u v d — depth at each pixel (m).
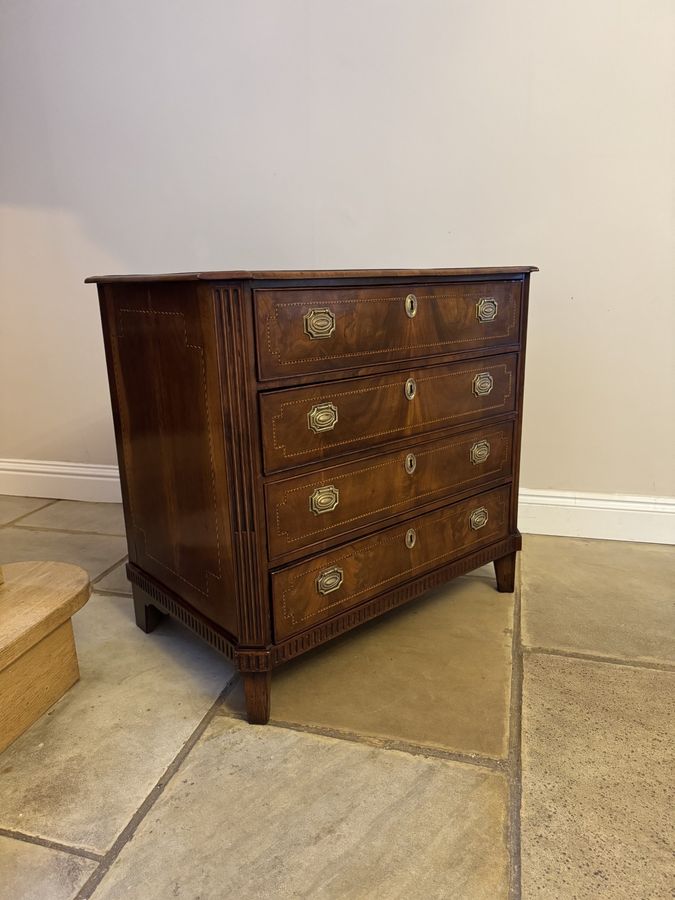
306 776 1.25
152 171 2.49
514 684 1.53
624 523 2.34
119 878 1.03
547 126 2.10
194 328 1.27
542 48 2.04
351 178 2.30
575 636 1.74
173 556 1.56
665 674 1.56
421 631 1.78
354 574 1.54
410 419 1.57
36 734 1.38
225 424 1.25
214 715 1.44
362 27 2.15
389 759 1.29
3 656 1.28
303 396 1.33
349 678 1.57
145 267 2.61
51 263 2.71
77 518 2.70
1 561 2.27
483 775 1.24
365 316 1.41
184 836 1.11
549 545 2.33
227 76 2.31
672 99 1.98
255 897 1.00
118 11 2.35
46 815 1.16
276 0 2.19
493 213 2.21
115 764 1.29
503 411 1.83
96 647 1.73
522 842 1.09
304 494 1.39
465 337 1.65
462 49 2.10
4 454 3.00
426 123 2.19
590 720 1.40
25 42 2.47
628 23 1.96
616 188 2.09
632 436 2.28
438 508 1.71
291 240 2.42
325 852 1.08
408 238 2.30
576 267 2.18
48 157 2.59
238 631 1.37
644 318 2.17
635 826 1.12
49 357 2.82
